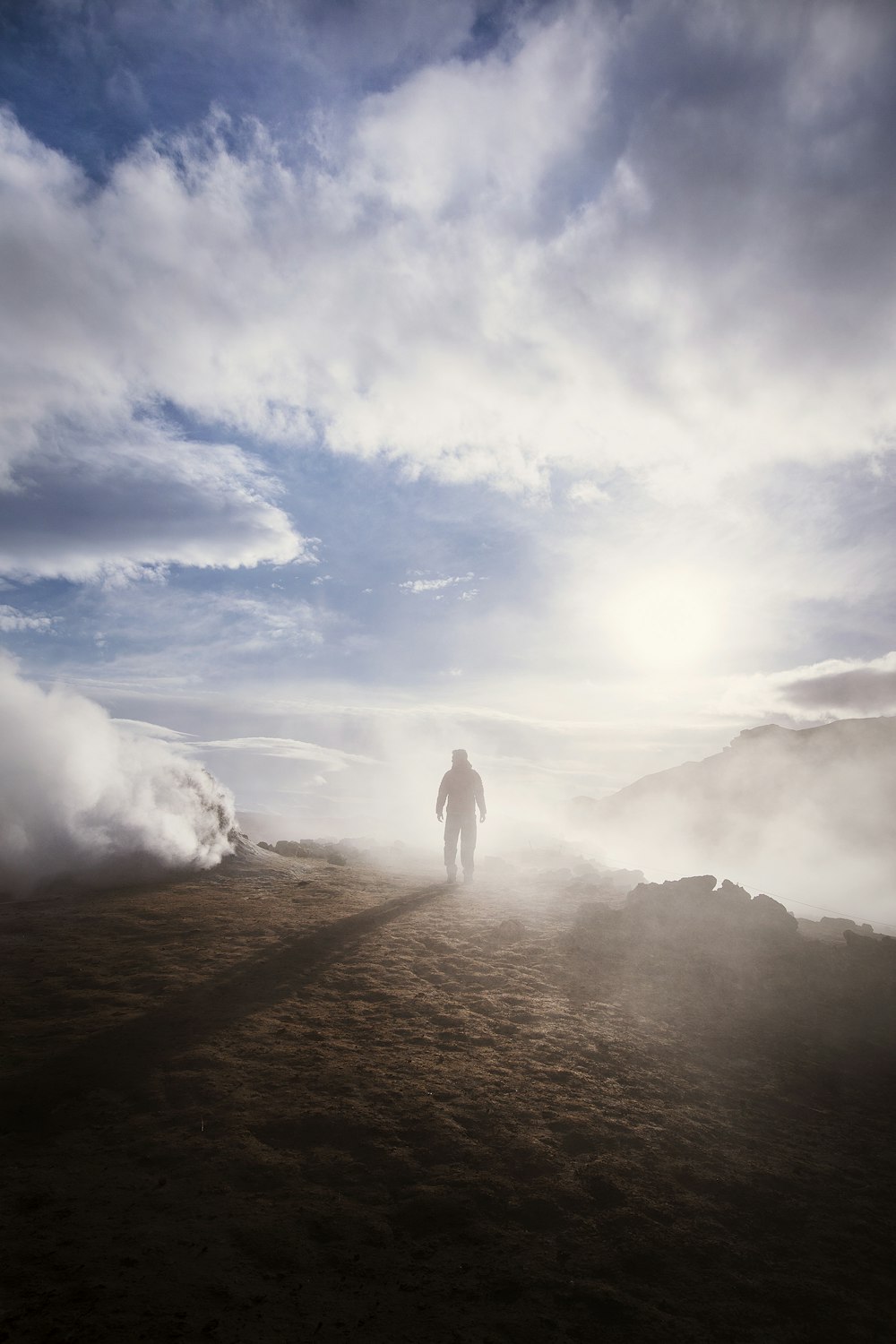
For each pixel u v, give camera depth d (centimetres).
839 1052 547
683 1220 313
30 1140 337
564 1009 573
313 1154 340
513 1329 239
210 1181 312
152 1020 483
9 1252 258
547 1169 342
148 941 671
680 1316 253
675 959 714
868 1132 424
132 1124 356
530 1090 427
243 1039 462
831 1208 335
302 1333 229
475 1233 292
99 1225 278
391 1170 332
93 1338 218
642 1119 405
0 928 693
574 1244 290
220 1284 250
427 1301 251
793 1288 274
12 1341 213
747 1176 357
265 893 945
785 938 768
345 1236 284
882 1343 248
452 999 577
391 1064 445
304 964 630
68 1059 416
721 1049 529
